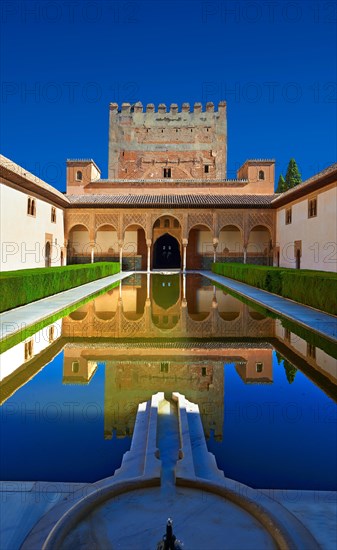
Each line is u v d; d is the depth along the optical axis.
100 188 26.62
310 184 16.58
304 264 18.47
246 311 9.73
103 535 1.80
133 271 25.34
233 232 26.27
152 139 30.03
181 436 2.96
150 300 11.91
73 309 9.73
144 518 1.93
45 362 5.10
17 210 16.28
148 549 1.71
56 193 20.34
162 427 3.22
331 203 15.29
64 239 23.81
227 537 1.79
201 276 21.88
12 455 2.78
